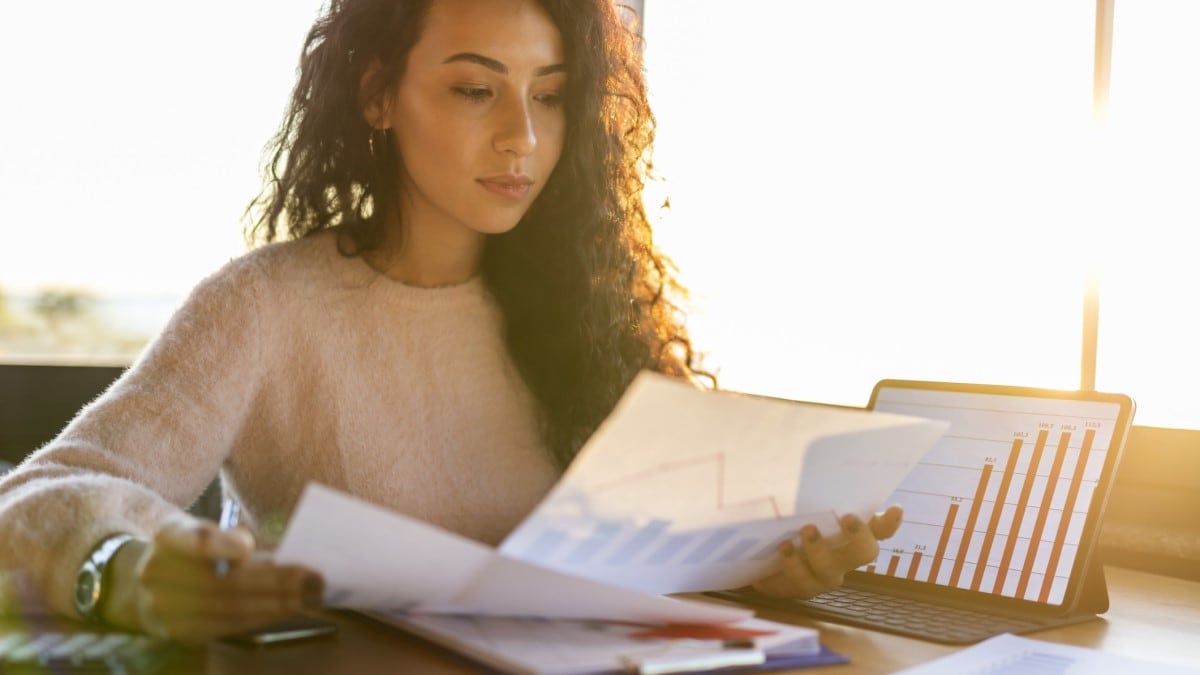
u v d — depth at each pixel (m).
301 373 1.17
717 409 0.68
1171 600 1.11
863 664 0.79
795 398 2.07
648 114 1.42
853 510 0.89
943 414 1.16
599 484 0.67
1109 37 1.55
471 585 0.70
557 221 1.25
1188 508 1.33
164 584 0.67
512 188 1.13
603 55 1.22
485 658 0.69
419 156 1.13
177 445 1.03
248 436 1.17
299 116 1.27
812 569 0.92
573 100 1.19
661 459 0.69
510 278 1.25
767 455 0.75
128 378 1.06
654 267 1.49
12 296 2.09
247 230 1.36
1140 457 1.38
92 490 0.82
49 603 0.78
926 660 0.81
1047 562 1.02
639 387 0.63
